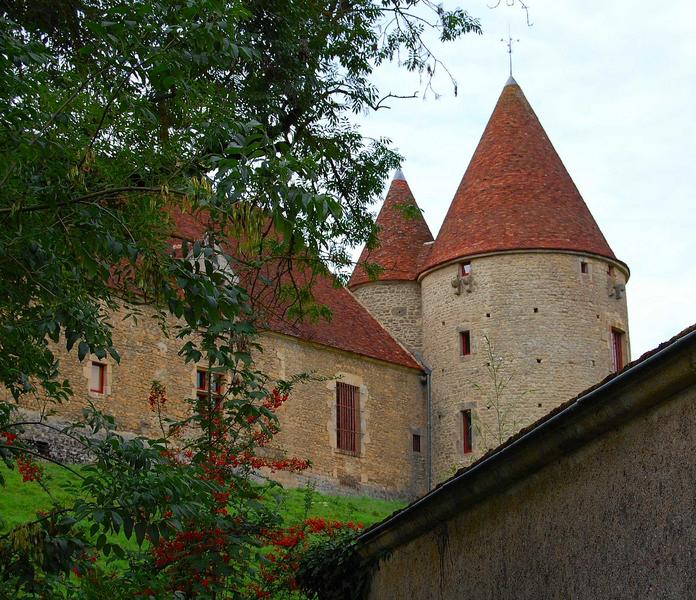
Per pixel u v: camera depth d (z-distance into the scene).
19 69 7.43
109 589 7.82
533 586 7.60
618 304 30.98
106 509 6.84
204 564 8.70
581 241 30.62
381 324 32.53
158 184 7.80
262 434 9.66
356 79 15.60
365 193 15.77
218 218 7.96
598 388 6.54
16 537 6.81
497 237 30.56
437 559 9.19
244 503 9.23
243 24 13.91
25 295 7.64
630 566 6.55
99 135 7.89
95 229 7.19
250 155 7.01
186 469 7.43
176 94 8.48
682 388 6.20
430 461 30.72
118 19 7.43
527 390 29.34
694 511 6.05
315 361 28.27
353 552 10.21
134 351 23.34
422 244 34.44
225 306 7.39
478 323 30.31
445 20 15.67
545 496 7.61
